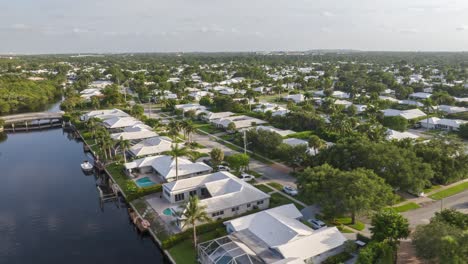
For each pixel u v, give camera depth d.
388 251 55.41
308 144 108.19
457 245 49.09
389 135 122.31
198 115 184.00
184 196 87.56
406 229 57.31
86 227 82.31
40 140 163.62
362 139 93.81
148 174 107.50
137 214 82.25
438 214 62.69
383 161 81.12
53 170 122.12
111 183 105.06
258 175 102.50
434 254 50.78
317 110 186.75
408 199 84.25
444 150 93.69
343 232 69.12
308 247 58.62
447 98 196.75
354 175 69.69
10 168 124.56
